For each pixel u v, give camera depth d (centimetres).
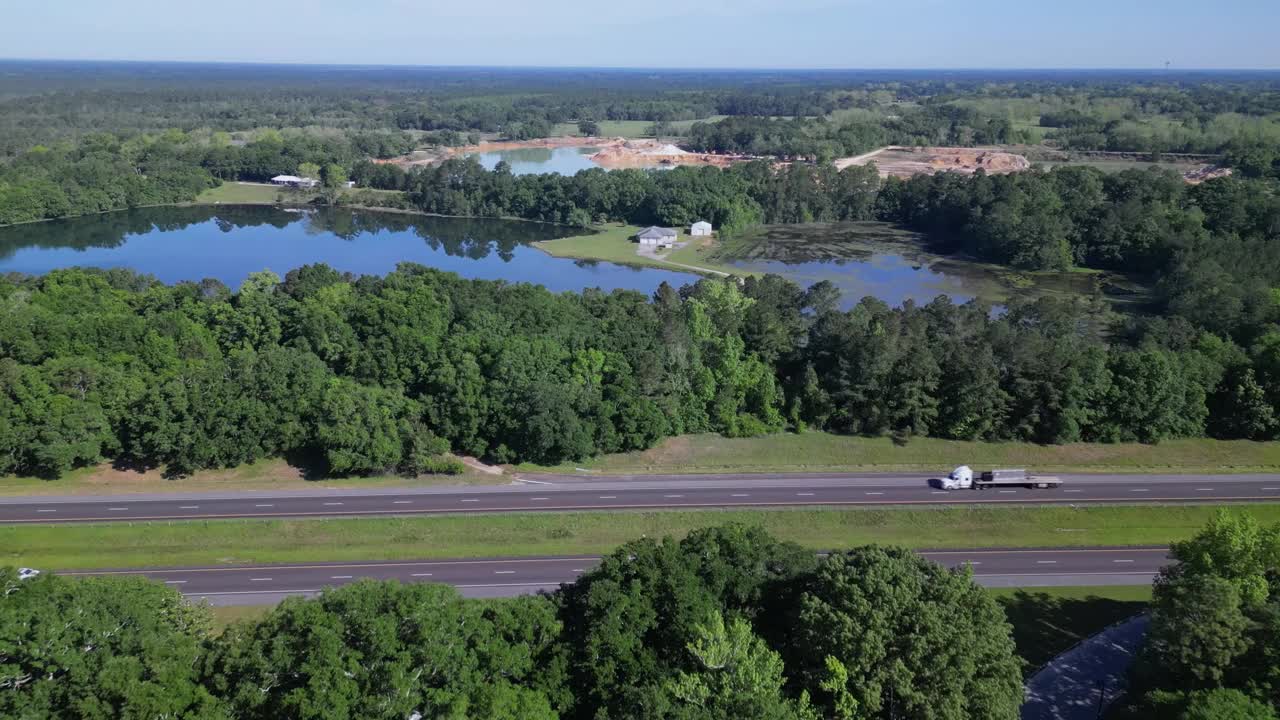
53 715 4366
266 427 9244
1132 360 10431
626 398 9969
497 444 9869
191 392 9194
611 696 4944
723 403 10512
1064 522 8638
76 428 8831
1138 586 7650
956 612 5219
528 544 8112
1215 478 9638
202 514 8350
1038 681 6372
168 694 4366
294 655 4619
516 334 11212
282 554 7812
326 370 10438
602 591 5281
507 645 4991
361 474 9312
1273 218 19400
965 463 9962
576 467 9700
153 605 5138
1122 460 10044
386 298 11931
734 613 5506
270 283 13150
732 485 9331
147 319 11112
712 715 4403
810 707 4847
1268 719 4656
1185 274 16962
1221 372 10688
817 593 5488
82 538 7850
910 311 12681
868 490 9244
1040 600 7400
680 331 10981
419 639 4753
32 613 4600
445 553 7925
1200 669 5406
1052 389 10144
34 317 10644
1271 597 6047
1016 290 19150
